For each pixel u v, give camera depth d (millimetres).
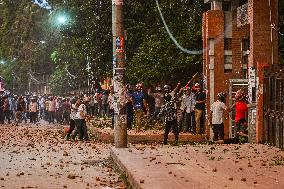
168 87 24281
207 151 18062
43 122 52312
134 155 17156
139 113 28172
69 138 29250
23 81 111312
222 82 26484
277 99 19359
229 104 26250
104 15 44000
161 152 18031
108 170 16578
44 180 14547
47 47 97438
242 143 21781
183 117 28812
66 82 78875
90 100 48156
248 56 25609
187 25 35156
